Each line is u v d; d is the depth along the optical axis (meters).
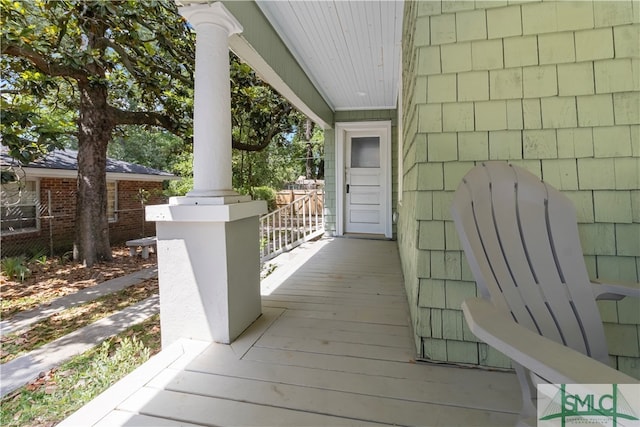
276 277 3.57
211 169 2.12
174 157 13.50
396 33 3.25
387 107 5.95
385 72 4.29
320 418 1.32
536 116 1.60
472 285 1.70
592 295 1.23
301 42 3.43
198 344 1.97
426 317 1.76
